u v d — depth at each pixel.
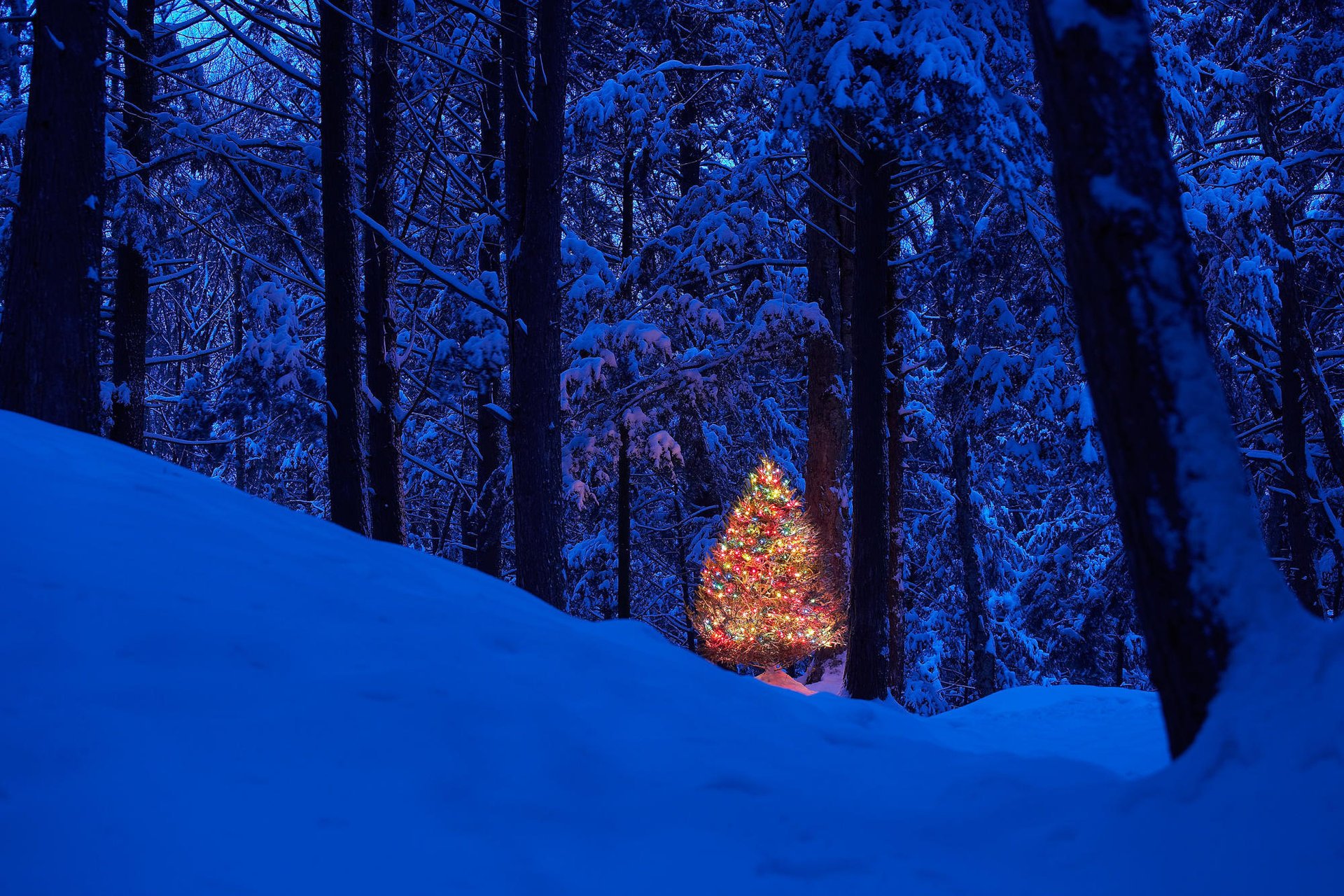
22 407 7.55
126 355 13.65
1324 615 18.02
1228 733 3.06
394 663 3.70
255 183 14.69
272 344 17.55
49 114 7.76
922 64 10.46
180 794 2.68
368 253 12.76
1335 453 17.47
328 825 2.72
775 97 18.11
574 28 16.28
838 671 15.17
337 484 11.64
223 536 4.45
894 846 3.20
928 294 22.06
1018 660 25.31
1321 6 16.50
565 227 20.31
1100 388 3.57
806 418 22.75
